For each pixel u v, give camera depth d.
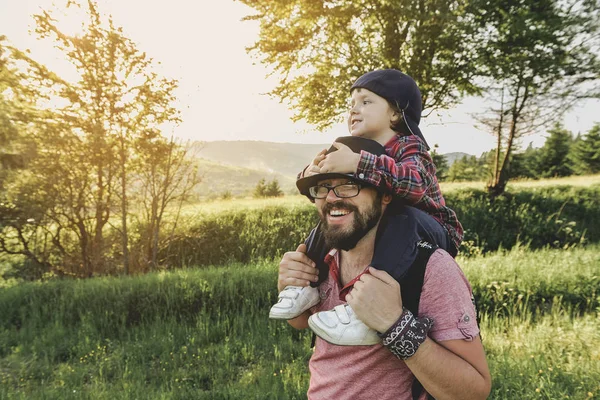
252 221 13.55
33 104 10.39
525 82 14.34
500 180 16.42
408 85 1.66
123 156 10.66
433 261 1.20
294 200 16.80
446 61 14.29
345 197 1.25
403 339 1.08
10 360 5.56
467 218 14.34
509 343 4.77
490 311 6.26
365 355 1.27
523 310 6.01
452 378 1.10
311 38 15.57
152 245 11.52
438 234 1.36
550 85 14.41
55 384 4.70
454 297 1.16
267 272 7.72
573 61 13.74
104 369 5.09
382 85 1.65
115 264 11.05
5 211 10.50
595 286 6.61
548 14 13.27
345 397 1.31
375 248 1.29
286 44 15.89
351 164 1.23
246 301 6.75
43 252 11.24
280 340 5.68
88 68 10.25
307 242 1.54
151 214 11.48
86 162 10.77
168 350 5.52
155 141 10.80
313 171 1.29
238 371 4.94
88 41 9.99
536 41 13.24
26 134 10.39
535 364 3.96
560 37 13.40
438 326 1.16
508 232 13.73
